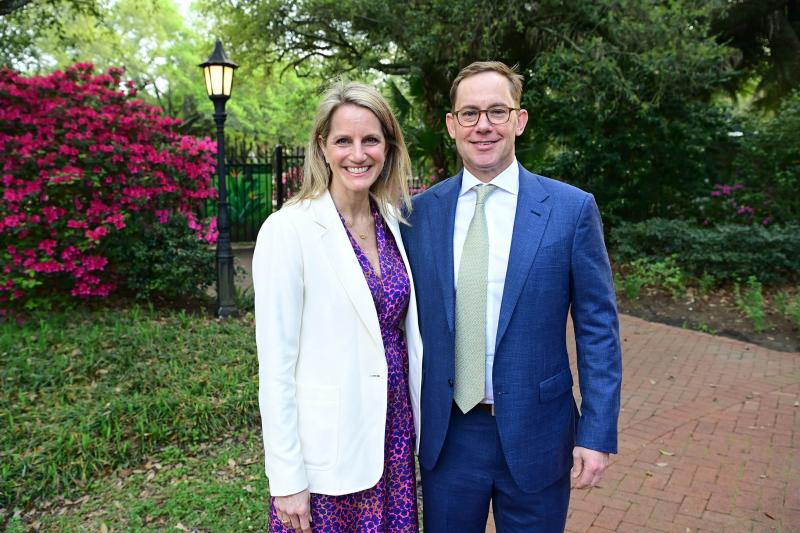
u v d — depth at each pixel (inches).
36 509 119.8
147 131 253.1
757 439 152.7
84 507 119.0
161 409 149.9
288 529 67.6
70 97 241.4
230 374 173.8
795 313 258.1
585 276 68.4
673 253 334.6
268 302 64.9
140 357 182.2
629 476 133.4
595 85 346.9
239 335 209.3
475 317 69.2
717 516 117.3
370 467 68.7
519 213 69.5
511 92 70.0
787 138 356.2
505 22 353.1
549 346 69.1
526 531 71.9
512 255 68.2
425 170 464.8
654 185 406.6
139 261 244.5
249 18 462.9
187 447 142.7
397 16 388.5
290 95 1046.4
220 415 152.8
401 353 73.3
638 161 397.4
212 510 115.9
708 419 166.1
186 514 115.2
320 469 66.4
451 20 359.9
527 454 68.7
